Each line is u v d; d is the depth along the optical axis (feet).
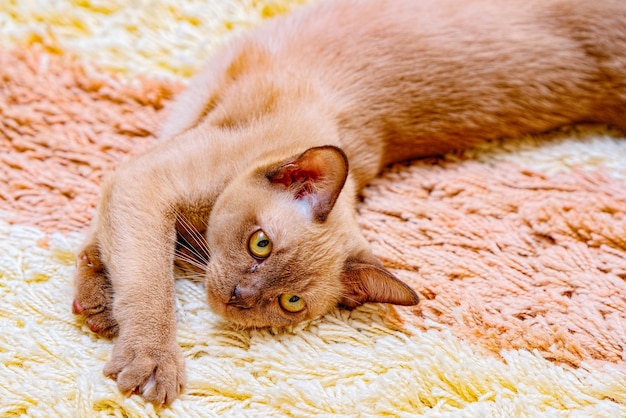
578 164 2.58
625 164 2.57
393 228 2.43
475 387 2.23
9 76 2.54
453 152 2.62
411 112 2.51
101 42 2.64
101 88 2.57
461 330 2.30
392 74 2.48
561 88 2.58
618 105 2.63
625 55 2.57
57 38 2.64
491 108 2.56
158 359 2.15
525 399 2.22
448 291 2.34
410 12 2.53
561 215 2.45
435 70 2.50
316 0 2.69
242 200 2.24
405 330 2.29
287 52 2.47
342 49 2.48
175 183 2.26
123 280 2.19
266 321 2.26
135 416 2.12
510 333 2.29
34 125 2.49
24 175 2.43
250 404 2.18
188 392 2.17
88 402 2.13
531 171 2.56
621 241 2.42
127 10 2.70
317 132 2.37
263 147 2.33
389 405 2.19
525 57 2.55
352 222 2.34
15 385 2.15
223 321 2.27
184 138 2.34
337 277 2.29
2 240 2.33
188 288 2.31
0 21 2.64
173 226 2.26
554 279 2.37
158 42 2.67
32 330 2.22
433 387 2.22
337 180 2.22
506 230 2.44
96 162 2.47
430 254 2.39
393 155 2.56
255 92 2.40
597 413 2.22
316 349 2.25
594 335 2.30
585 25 2.57
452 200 2.49
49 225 2.37
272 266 2.22
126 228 2.22
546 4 2.58
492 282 2.36
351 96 2.45
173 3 2.72
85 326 2.24
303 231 2.25
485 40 2.53
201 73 2.56
